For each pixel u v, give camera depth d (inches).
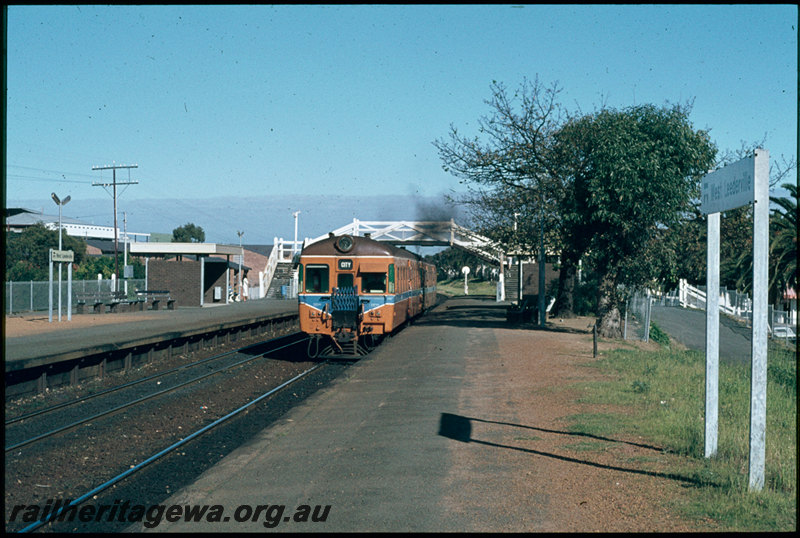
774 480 286.5
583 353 773.3
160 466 388.8
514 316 1259.2
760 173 270.8
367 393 543.5
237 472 323.0
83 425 485.7
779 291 1112.8
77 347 705.0
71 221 3715.6
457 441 369.4
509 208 1274.6
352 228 2401.6
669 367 650.8
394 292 839.7
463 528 240.4
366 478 305.4
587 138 1075.9
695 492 273.4
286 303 1910.7
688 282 1998.0
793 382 624.4
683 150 944.9
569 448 349.4
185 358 885.8
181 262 1729.8
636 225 967.0
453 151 1221.7
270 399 606.2
